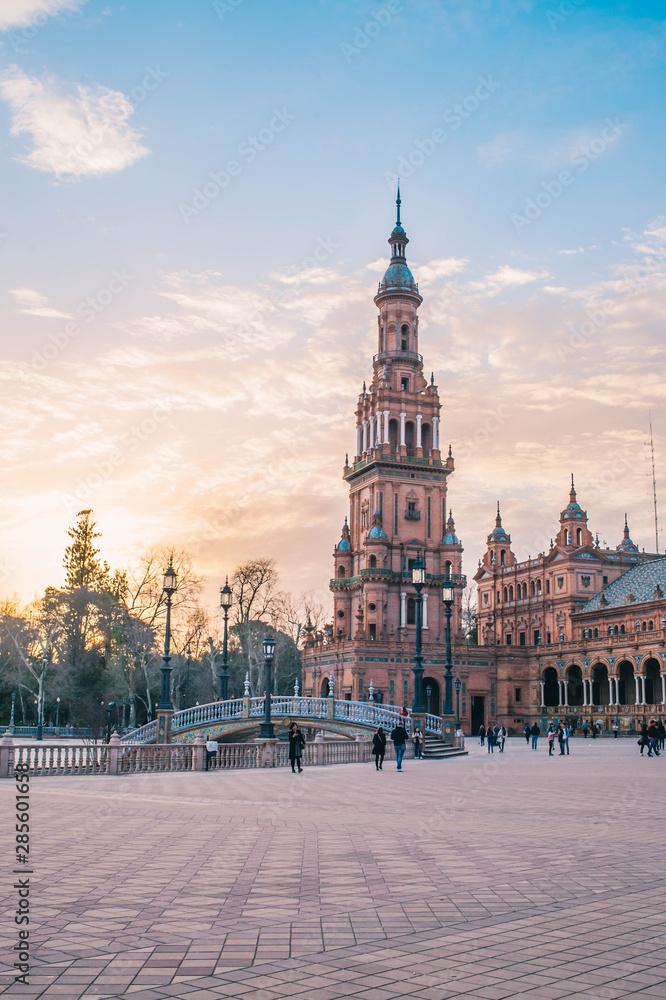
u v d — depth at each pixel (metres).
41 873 12.95
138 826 18.52
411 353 113.69
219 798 25.19
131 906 10.77
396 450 109.94
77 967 8.27
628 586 103.00
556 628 110.56
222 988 7.71
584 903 11.05
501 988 7.75
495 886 12.10
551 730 56.19
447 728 54.75
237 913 10.44
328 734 62.44
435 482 109.69
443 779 33.34
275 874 12.94
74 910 10.55
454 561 107.81
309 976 8.05
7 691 103.69
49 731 93.62
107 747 35.69
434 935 9.48
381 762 39.06
